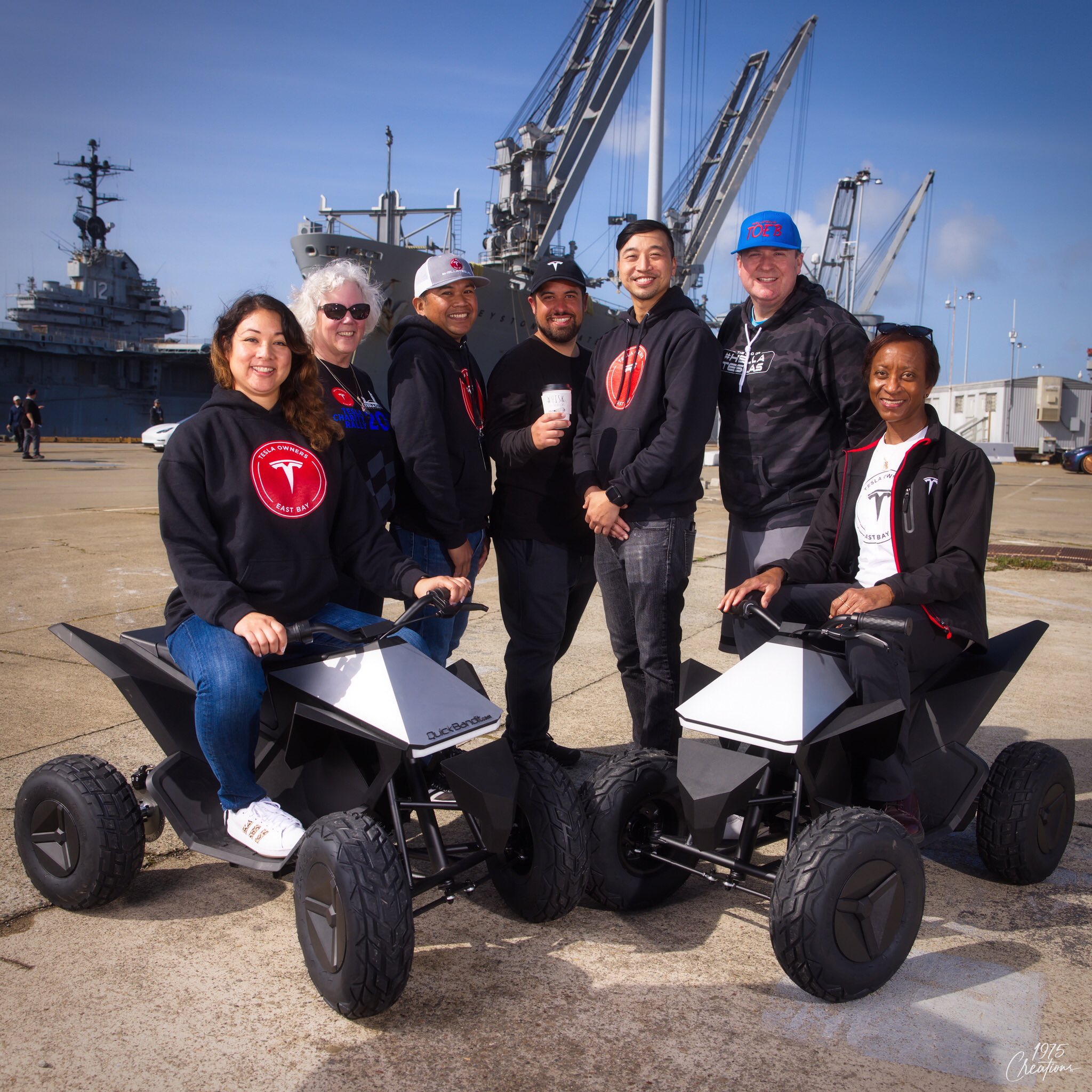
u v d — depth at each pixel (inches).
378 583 111.7
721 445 146.6
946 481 113.7
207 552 101.9
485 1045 82.2
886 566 118.1
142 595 279.0
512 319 1344.7
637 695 145.0
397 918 81.2
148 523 446.0
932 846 129.3
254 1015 86.5
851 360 132.0
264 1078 77.4
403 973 81.8
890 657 101.0
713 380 131.6
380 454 134.6
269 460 104.5
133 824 103.3
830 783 97.0
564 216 1601.9
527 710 150.2
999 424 1942.7
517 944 100.4
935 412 119.7
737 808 92.4
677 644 135.5
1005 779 111.7
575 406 148.1
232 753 98.2
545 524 146.0
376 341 1185.4
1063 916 109.0
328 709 93.7
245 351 102.0
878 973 88.0
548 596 147.6
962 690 113.7
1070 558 395.9
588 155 1592.0
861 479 122.4
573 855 97.5
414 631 117.1
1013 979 94.7
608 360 139.7
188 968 94.7
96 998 89.0
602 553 140.6
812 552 125.0
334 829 84.9
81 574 314.0
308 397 107.6
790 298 137.9
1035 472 1214.3
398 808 91.6
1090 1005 90.3
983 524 111.3
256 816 97.3
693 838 93.5
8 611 256.2
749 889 96.0
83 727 164.7
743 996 90.8
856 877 85.7
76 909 105.0
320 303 130.3
